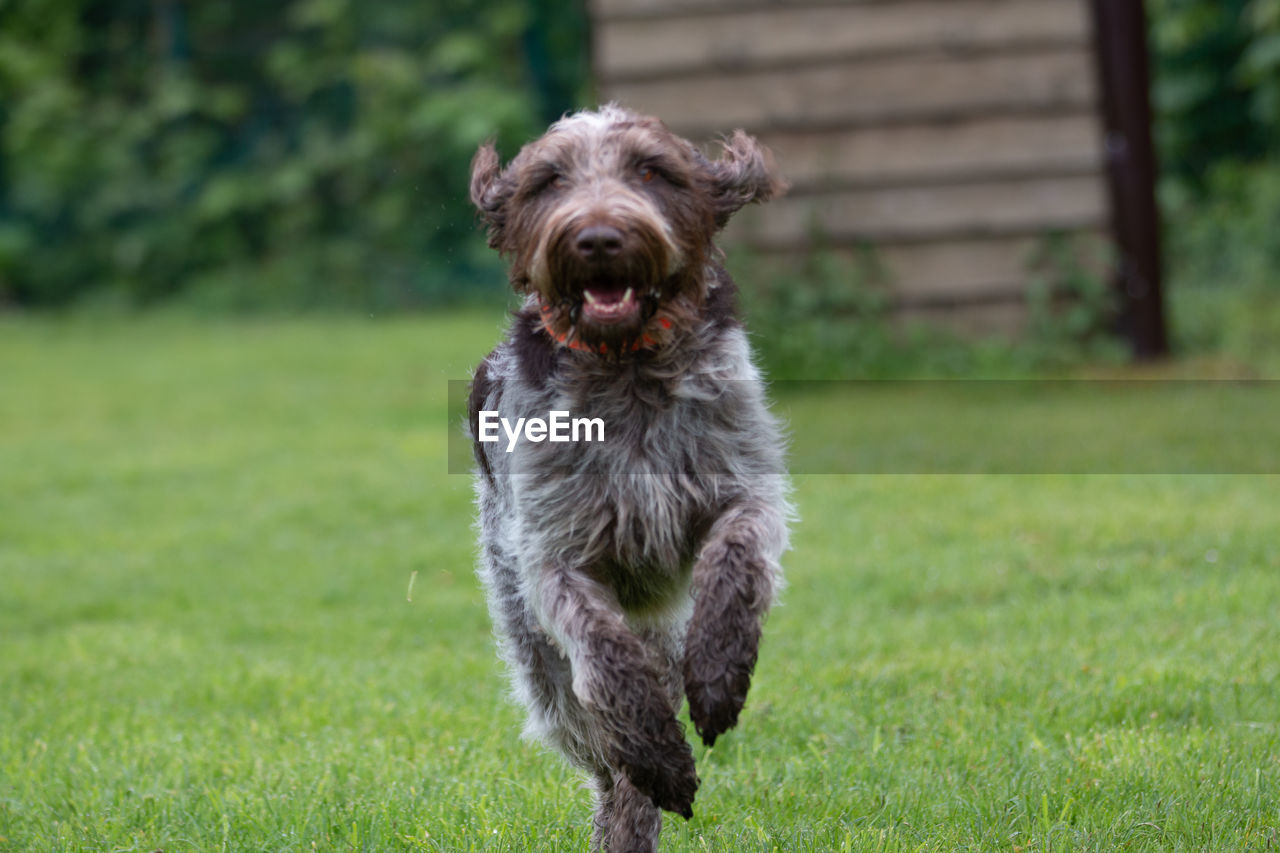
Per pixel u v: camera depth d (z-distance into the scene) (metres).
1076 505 8.70
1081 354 13.20
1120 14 12.77
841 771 5.02
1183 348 14.03
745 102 13.12
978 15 12.95
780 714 5.73
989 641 6.55
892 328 13.23
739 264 13.05
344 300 24.34
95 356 19.34
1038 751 5.13
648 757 3.91
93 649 7.32
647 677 3.95
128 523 10.08
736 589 3.91
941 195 13.12
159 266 25.70
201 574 8.77
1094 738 5.19
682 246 4.30
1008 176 13.06
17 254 25.36
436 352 17.83
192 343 20.38
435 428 12.84
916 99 13.04
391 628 7.52
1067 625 6.64
